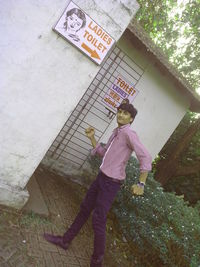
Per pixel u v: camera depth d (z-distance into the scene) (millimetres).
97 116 5199
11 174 3062
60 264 2848
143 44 4703
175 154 8055
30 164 3104
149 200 4164
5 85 2766
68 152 5102
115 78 5141
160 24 7945
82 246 3496
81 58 2939
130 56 5141
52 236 3109
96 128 5309
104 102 5156
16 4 2605
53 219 3527
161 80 5824
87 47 2908
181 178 8609
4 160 2982
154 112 6102
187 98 6594
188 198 8234
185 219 4293
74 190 4949
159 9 7613
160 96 6020
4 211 3023
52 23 2715
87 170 5410
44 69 2836
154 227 4008
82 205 3127
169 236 3721
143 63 5367
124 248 4215
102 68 4934
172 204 4559
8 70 2732
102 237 2816
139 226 3922
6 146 2941
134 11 3000
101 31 2930
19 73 2768
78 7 2740
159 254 3861
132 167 4578
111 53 4914
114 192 2904
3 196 3029
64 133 4941
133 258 4090
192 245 3807
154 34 8641
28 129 2965
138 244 3857
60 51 2834
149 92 5785
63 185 4816
